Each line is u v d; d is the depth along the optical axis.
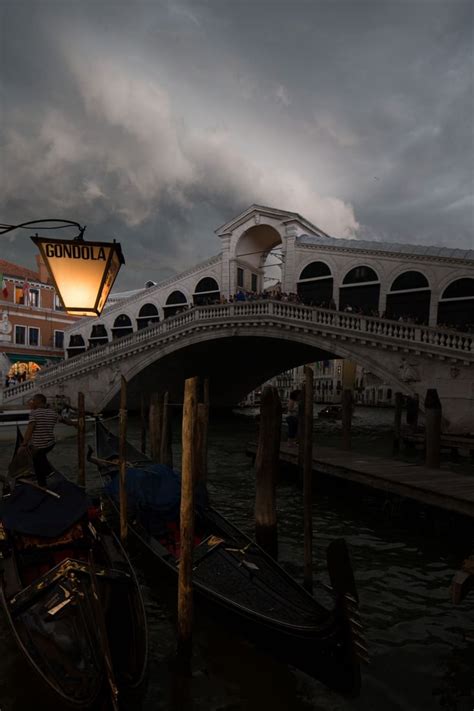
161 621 4.51
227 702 3.39
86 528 4.59
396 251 21.88
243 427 23.67
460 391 16.02
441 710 3.33
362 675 3.72
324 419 28.28
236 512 8.18
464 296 20.19
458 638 4.29
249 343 23.53
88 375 24.59
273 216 25.41
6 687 3.50
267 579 4.43
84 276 4.70
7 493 6.16
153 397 10.98
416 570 5.86
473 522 6.72
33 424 6.63
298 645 3.51
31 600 3.50
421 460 12.99
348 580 3.18
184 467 3.89
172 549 5.68
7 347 31.14
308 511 5.16
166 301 29.59
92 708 2.71
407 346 16.80
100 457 10.26
